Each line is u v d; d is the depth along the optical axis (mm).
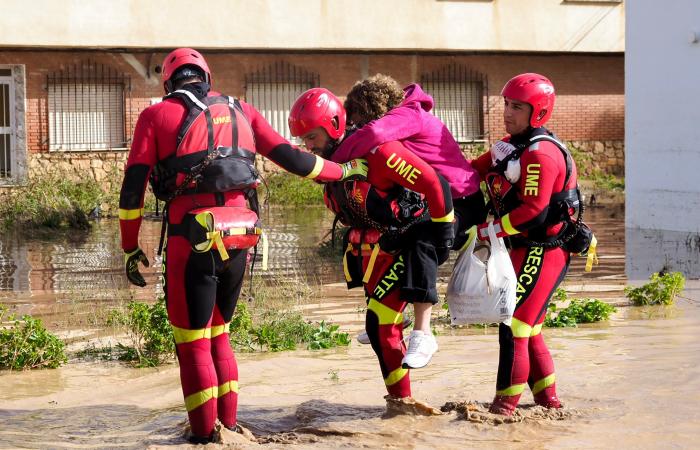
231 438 15375
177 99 14734
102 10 66562
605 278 35812
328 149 16031
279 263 40656
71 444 15562
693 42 48688
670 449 14430
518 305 16016
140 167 14547
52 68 69250
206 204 14648
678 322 26469
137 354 23125
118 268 40000
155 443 15328
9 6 64625
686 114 49312
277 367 21828
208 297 14844
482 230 15812
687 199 49594
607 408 16891
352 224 16250
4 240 50625
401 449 14711
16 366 21953
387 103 15984
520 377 16125
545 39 77000
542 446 14656
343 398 18531
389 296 16047
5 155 68938
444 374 20531
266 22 70375
